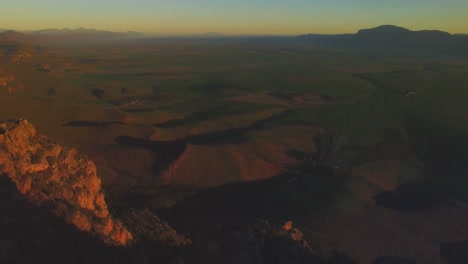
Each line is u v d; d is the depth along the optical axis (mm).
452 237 111438
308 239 99000
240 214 120438
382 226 115188
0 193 48656
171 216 117250
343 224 113625
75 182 61125
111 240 54375
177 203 129250
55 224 49188
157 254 61031
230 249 57906
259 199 133500
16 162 54750
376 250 101500
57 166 60688
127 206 114625
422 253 102750
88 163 65438
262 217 117688
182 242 70188
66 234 48656
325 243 99062
